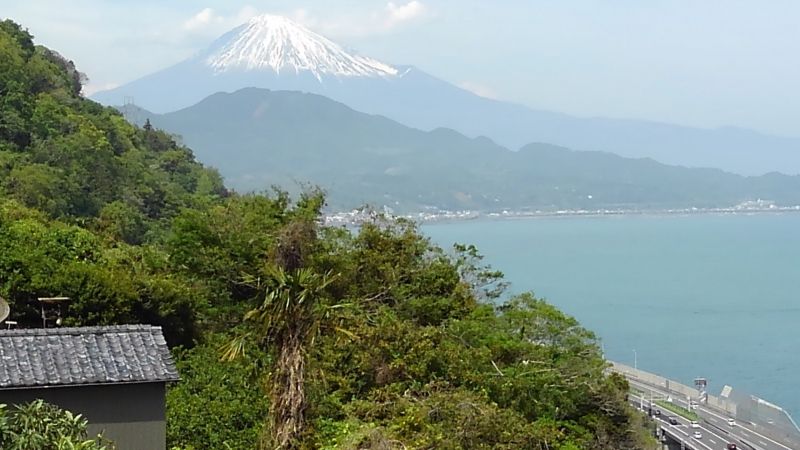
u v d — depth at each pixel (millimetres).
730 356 148875
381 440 20469
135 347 18578
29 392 17219
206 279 35156
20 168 65125
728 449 79375
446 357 27547
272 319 19328
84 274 29984
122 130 96812
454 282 36625
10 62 81562
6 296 28875
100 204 70812
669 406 99625
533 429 25000
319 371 23219
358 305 31531
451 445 22109
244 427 23172
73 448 13625
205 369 25391
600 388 32344
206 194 91688
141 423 18078
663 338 164625
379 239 37281
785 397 121250
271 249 34438
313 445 19672
